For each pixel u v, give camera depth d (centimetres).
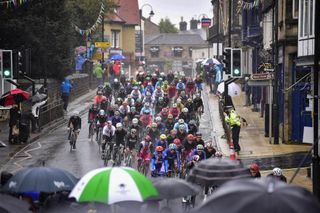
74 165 2550
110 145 2545
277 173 1557
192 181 1345
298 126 2994
